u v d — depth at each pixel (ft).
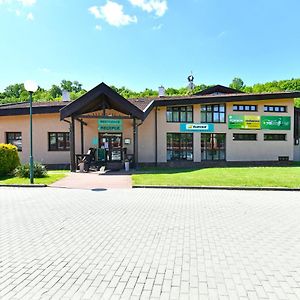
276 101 71.67
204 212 22.52
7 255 13.64
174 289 10.30
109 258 13.19
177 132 67.36
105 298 9.68
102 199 27.81
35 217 20.80
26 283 10.80
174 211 22.81
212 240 15.78
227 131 69.36
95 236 16.43
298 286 10.59
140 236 16.44
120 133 65.67
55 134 64.69
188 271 11.80
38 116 64.13
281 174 45.73
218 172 49.26
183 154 68.13
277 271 11.88
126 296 9.80
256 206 24.86
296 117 82.38
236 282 10.86
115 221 19.71
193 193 31.40
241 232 17.30
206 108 69.10
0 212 22.41
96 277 11.27
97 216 21.09
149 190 33.30
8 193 31.45
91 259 13.08
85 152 64.44
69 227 18.24
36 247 14.67
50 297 9.76
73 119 54.24
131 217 20.83
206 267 12.21
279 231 17.56
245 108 70.49
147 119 66.39
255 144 70.85
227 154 69.26
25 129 64.08
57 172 52.47
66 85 281.95
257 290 10.27
